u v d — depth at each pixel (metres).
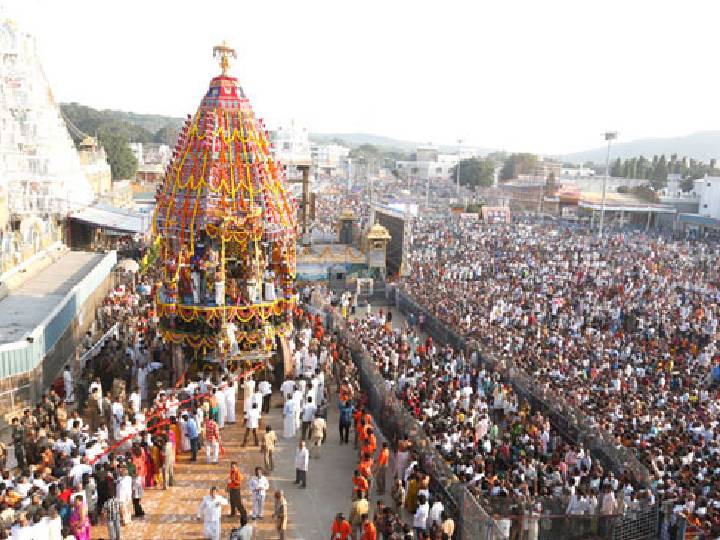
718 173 152.12
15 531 12.90
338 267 46.72
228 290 24.66
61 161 41.22
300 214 53.38
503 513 15.97
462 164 147.62
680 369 27.78
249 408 20.95
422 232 70.00
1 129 36.00
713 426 21.05
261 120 25.89
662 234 82.94
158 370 24.67
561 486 17.36
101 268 34.59
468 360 29.91
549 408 23.89
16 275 30.36
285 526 15.78
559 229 79.62
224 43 25.23
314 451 20.45
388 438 21.77
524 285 44.00
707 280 47.69
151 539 15.52
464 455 17.69
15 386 20.42
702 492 16.98
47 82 40.50
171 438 18.64
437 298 38.94
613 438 19.83
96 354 25.69
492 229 76.06
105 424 20.30
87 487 15.63
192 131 24.81
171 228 24.73
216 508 15.31
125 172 93.56
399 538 13.77
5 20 36.47
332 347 27.05
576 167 198.25
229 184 24.22
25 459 17.48
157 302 25.28
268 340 25.23
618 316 37.47
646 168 160.25
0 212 30.56
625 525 16.73
